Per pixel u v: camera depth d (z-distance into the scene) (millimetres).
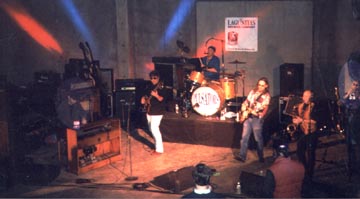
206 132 12859
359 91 10742
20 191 10391
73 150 11242
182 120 13008
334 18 13953
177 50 15625
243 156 11727
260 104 11430
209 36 15211
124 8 15445
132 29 15828
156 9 15547
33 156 12492
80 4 16156
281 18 14500
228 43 15078
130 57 15820
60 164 11867
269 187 7566
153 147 13000
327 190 9906
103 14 15977
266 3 14555
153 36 15734
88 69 14508
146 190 10242
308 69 14445
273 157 11898
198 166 6672
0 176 10664
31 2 16672
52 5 16469
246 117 11555
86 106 12812
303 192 9797
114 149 12180
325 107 13102
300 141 10492
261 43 14805
